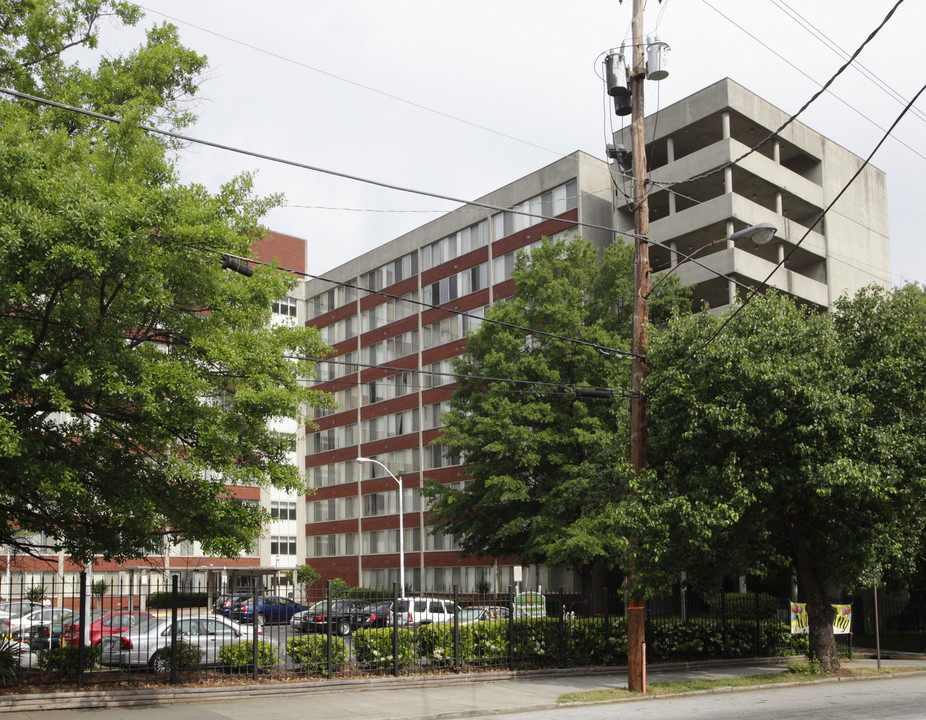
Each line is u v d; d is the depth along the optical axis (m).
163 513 15.73
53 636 17.39
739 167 42.91
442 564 54.75
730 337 19.41
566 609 22.83
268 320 17.66
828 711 14.75
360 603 23.08
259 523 16.47
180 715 14.41
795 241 45.19
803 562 22.30
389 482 59.94
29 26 18.17
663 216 50.19
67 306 13.18
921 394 19.38
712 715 14.59
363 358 64.31
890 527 19.89
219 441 14.57
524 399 32.31
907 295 21.03
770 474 19.00
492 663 20.91
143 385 13.41
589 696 17.55
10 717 13.76
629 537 19.53
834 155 49.47
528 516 32.78
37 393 13.88
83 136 16.22
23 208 12.20
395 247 62.69
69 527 15.99
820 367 18.97
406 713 15.28
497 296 53.03
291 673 18.44
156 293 13.59
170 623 19.47
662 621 23.92
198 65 19.80
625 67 19.47
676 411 19.91
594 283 33.75
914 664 24.80
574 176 48.81
